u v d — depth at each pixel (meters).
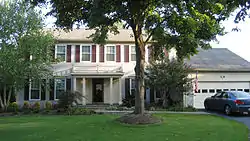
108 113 17.58
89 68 23.12
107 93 23.45
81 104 22.48
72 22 13.51
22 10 19.23
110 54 23.48
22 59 19.34
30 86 22.58
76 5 12.60
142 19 12.97
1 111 19.28
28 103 21.84
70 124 12.40
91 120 13.81
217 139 8.62
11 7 19.14
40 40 19.38
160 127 11.33
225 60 23.22
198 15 12.21
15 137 9.17
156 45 16.39
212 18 12.52
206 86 20.95
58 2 12.21
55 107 20.67
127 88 23.08
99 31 15.69
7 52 18.42
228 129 10.69
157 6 12.17
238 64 21.88
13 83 18.98
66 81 22.98
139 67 13.34
